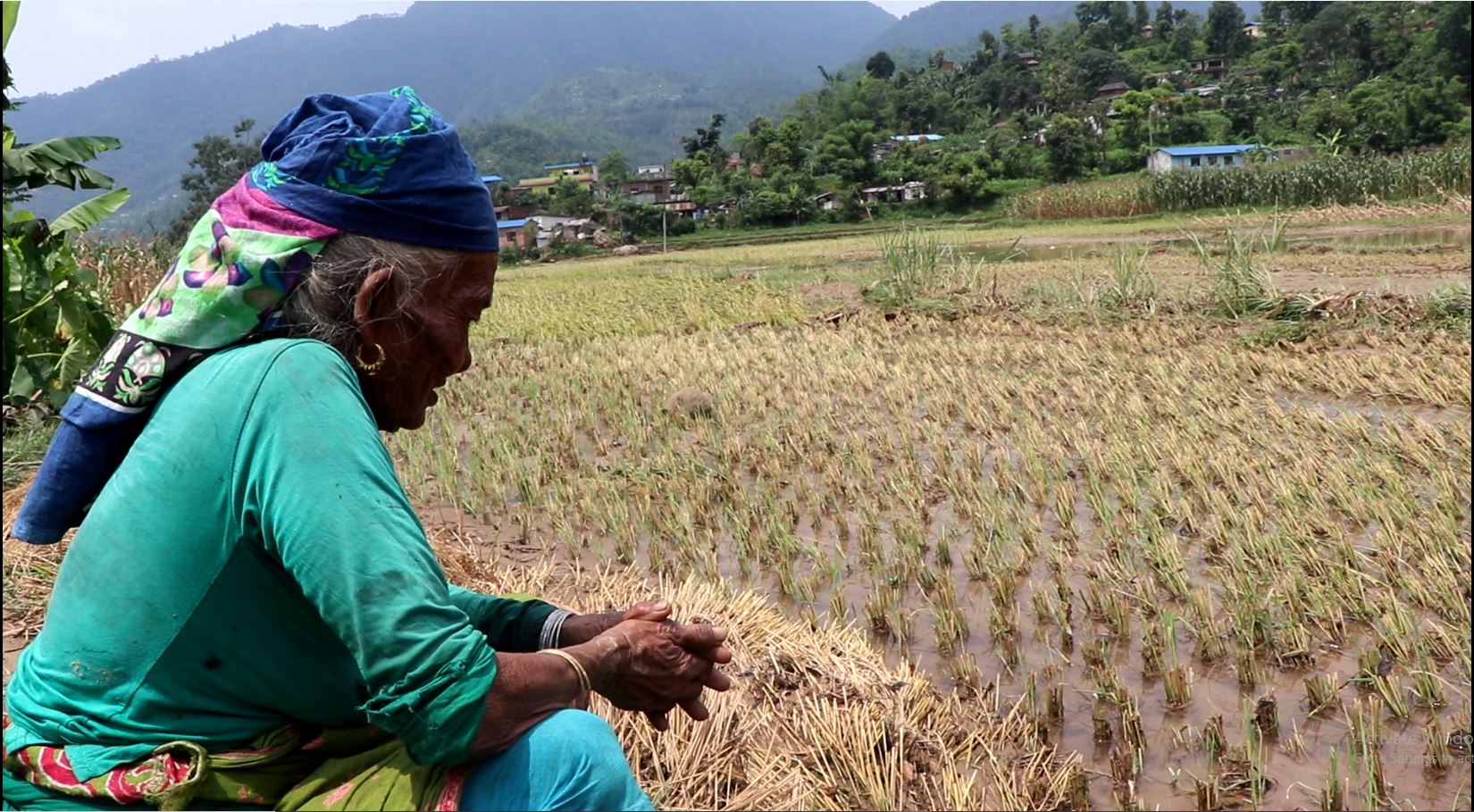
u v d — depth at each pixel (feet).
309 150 5.52
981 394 28.17
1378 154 182.60
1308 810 10.34
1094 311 39.19
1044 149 235.61
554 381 31.91
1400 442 21.45
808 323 42.16
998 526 17.75
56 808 5.34
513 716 5.32
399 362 5.88
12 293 23.11
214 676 5.39
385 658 5.01
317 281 5.55
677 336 41.81
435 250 5.80
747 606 13.47
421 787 5.35
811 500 19.98
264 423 5.16
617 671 5.90
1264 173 130.11
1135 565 16.49
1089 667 13.34
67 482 5.57
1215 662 13.39
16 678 5.71
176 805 5.24
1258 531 17.35
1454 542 16.08
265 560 5.30
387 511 5.19
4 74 20.48
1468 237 71.51
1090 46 377.30
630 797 5.58
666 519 19.10
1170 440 22.34
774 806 9.23
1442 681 12.19
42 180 23.22
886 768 9.91
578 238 212.02
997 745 11.03
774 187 235.81
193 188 190.60
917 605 15.49
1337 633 13.85
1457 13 211.20
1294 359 29.60
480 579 15.48
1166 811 10.36
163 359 5.44
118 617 5.29
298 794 5.43
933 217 210.38
